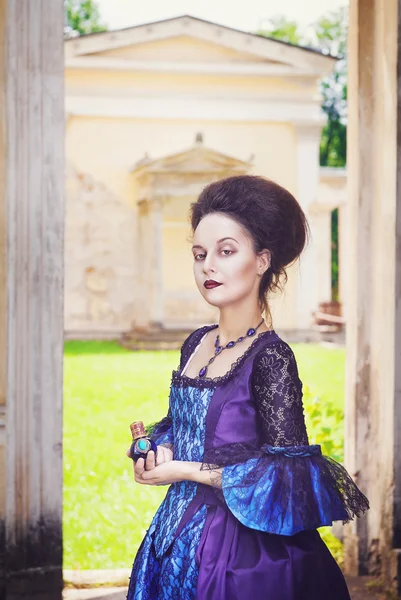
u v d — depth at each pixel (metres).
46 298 3.80
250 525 1.81
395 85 3.89
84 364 13.04
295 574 1.84
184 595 1.87
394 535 3.97
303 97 18.56
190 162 16.77
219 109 18.52
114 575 4.26
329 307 20.20
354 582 4.11
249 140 18.59
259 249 1.98
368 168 4.21
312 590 1.86
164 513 2.03
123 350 15.76
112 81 18.22
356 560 4.21
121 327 18.22
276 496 1.82
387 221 4.00
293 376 1.91
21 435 3.80
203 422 1.94
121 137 18.31
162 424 2.22
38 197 3.78
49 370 3.82
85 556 4.54
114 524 5.09
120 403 9.35
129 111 18.30
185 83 18.44
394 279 3.92
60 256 3.81
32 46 3.75
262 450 1.86
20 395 3.79
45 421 3.82
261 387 1.89
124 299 18.23
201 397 1.96
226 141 18.58
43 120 3.78
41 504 3.83
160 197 16.80
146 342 16.20
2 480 3.82
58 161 3.79
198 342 2.17
